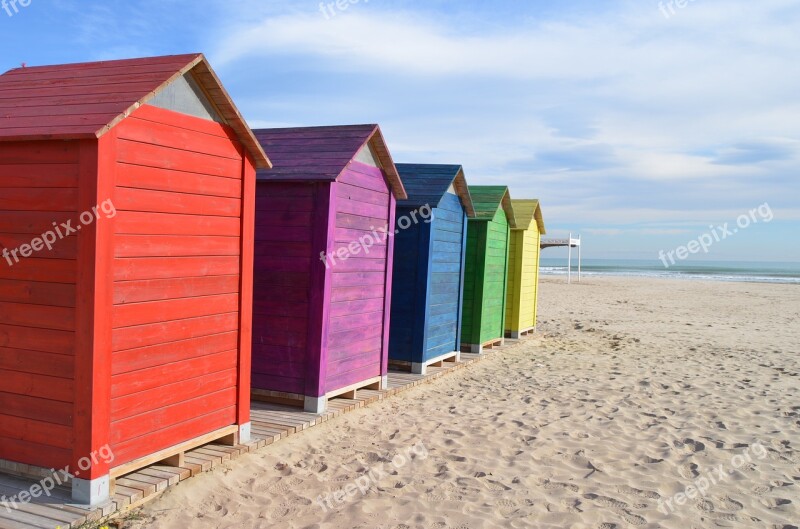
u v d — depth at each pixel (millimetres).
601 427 7352
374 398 8094
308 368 7176
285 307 7297
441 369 10234
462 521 4711
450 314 10781
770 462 6234
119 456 4582
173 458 5184
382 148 7906
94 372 4289
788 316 21594
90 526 4156
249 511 4762
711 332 16984
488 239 12023
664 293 32156
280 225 7289
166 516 4527
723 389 9625
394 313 9883
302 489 5227
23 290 4516
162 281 4867
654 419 7754
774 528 4766
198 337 5289
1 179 4555
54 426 4441
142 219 4648
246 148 5672
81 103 4598
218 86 5094
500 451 6375
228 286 5605
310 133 7945
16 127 4441
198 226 5203
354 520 4672
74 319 4340
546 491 5363
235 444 5805
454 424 7293
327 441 6484
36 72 5531
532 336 14906
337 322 7461
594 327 17641
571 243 39312
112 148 4336
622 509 5043
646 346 14102
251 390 7523
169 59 5082
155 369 4863
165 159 4836
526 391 9234
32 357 4500
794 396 9211
